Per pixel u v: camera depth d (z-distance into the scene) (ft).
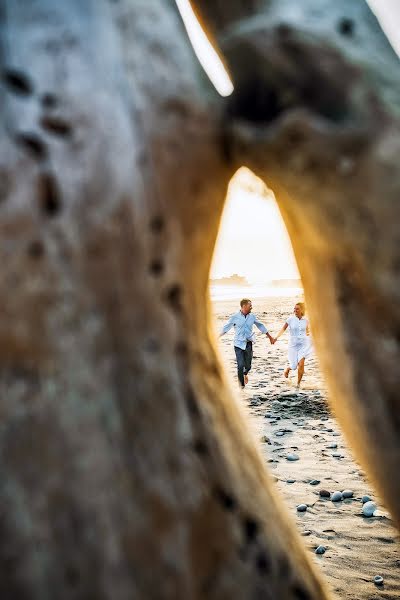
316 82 3.29
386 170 3.13
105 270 3.00
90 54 3.20
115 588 2.76
